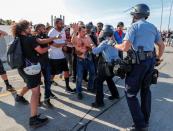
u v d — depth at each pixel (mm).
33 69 4195
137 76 3865
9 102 5672
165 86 7180
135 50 3879
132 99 3949
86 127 4445
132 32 3811
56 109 5258
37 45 4215
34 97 4352
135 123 3994
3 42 8750
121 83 7422
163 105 5582
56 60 6031
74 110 5215
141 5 3924
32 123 4395
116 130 4336
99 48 5039
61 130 4324
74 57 7105
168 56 15148
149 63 3873
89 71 6309
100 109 5273
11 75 8656
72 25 6008
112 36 5125
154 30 3965
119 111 5160
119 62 4070
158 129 4395
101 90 5328
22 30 4227
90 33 6789
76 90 6129
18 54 4141
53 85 7035
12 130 4336
